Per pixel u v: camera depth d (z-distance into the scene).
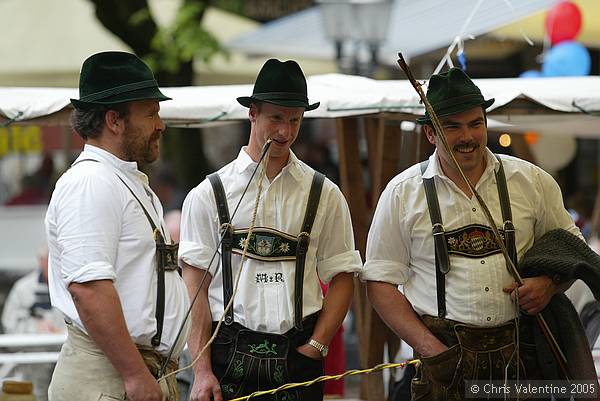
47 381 13.61
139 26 23.94
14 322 14.85
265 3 26.98
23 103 10.49
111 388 7.76
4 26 24.41
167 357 8.02
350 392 14.45
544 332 8.78
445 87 8.62
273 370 8.84
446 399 8.77
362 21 17.86
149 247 7.91
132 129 7.95
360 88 10.66
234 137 31.52
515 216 8.82
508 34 16.78
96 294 7.52
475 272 8.66
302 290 8.94
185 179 26.12
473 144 8.64
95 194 7.68
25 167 27.08
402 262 9.05
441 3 15.80
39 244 22.55
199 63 24.55
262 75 8.87
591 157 27.00
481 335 8.70
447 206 8.77
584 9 18.16
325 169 26.05
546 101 10.28
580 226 17.89
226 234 8.94
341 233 9.19
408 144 12.21
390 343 11.84
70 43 24.08
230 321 8.93
